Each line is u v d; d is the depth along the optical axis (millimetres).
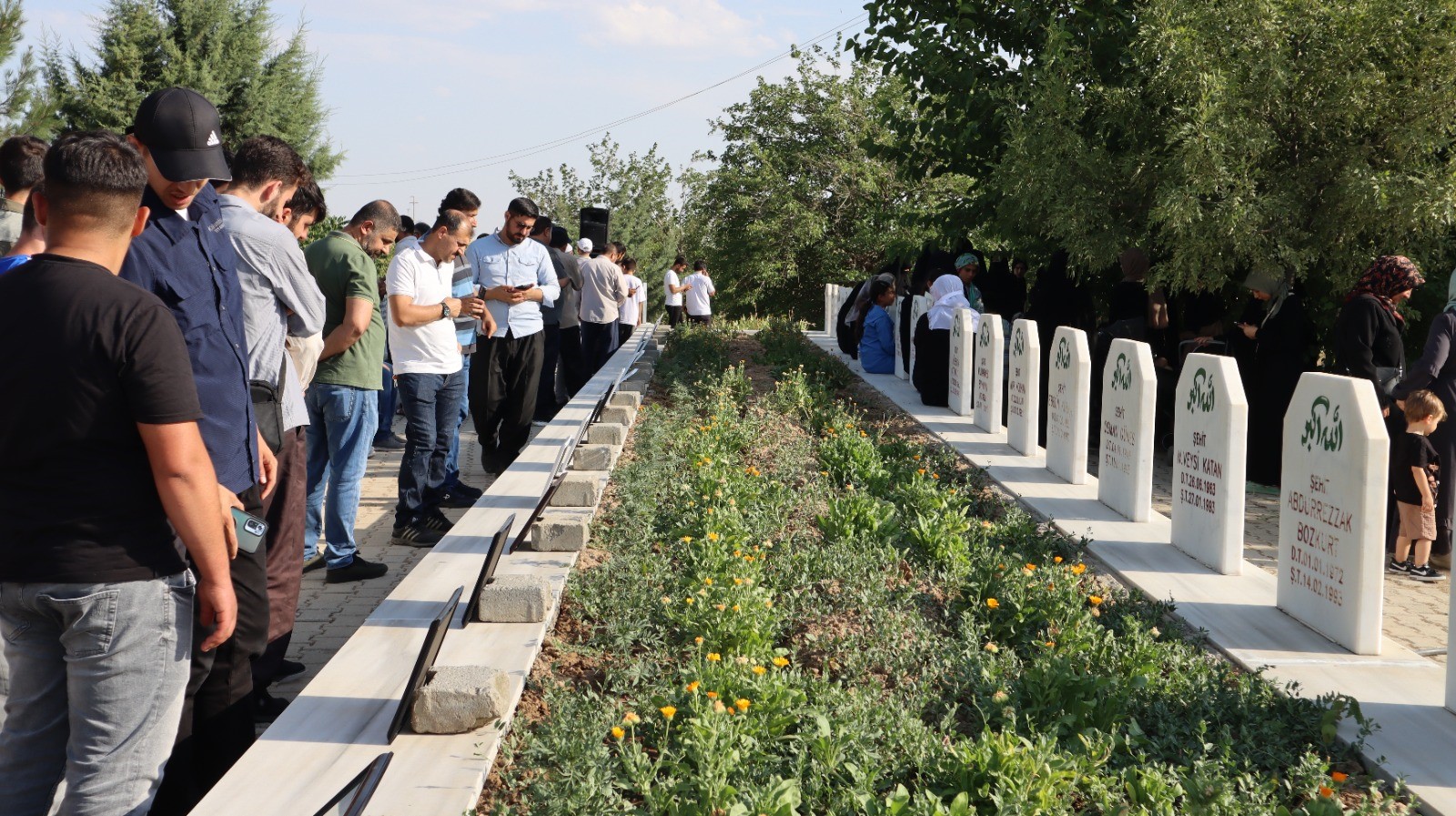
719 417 9953
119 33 35438
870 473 8062
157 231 3465
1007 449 9766
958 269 12648
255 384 4203
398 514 7602
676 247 58375
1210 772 3678
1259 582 5973
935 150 13547
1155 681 4430
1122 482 7379
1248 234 10156
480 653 4285
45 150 4727
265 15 38625
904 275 15891
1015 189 11539
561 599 5121
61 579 2781
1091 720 4105
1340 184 10258
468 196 7500
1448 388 6965
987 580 5562
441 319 7547
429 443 7559
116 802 2906
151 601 2893
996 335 10461
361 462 6641
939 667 4613
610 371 13539
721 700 4020
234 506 3504
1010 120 11555
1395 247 10578
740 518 6473
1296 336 9898
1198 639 5105
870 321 15195
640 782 3494
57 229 2859
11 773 2949
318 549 7188
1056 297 12180
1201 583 5941
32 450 2748
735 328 21641
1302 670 4715
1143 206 11398
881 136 38438
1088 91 11609
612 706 4062
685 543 6098
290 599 4762
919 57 12906
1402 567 6957
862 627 5047
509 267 9461
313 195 5230
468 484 9625
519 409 9688
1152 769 3699
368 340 6477
